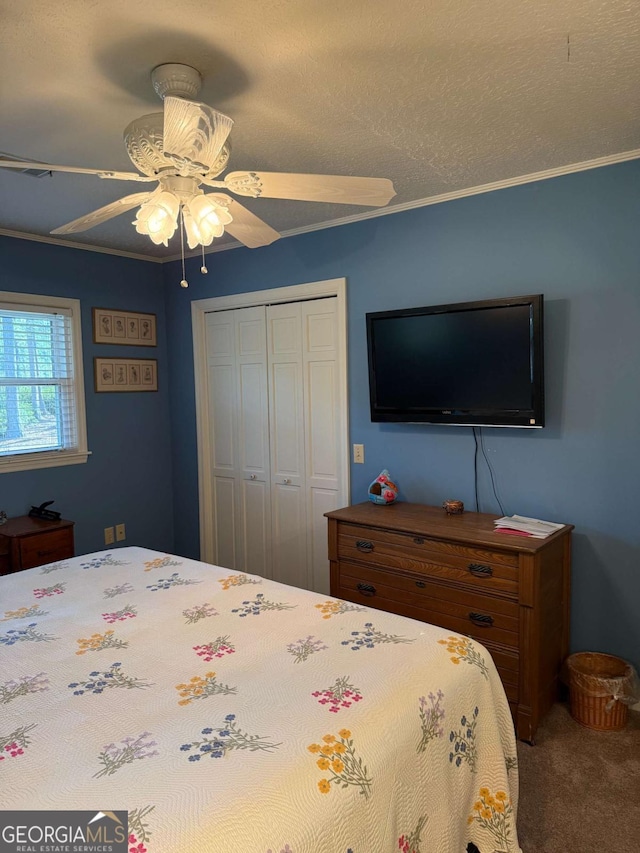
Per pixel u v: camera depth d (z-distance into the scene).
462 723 1.42
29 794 1.01
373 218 3.17
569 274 2.59
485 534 2.47
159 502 4.29
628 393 2.49
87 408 3.81
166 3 1.38
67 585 2.08
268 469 3.83
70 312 3.71
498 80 1.78
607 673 2.51
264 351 3.77
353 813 1.06
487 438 2.87
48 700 1.32
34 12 1.39
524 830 1.85
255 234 2.08
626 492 2.52
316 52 1.61
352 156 2.38
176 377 4.28
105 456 3.93
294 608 1.85
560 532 2.48
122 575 2.18
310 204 2.99
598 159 2.46
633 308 2.46
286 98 1.87
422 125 2.09
